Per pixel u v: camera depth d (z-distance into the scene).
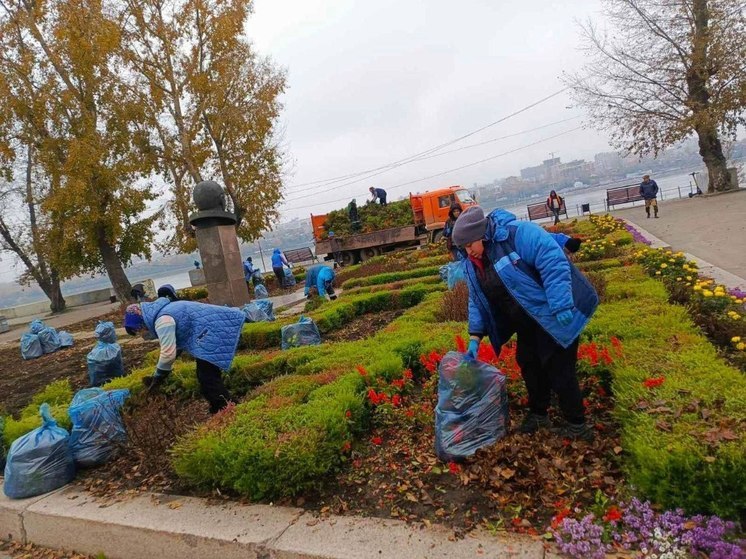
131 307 5.22
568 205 43.78
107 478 4.28
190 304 4.85
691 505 2.43
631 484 2.67
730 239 10.75
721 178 23.67
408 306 10.16
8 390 8.91
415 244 22.81
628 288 6.26
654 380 3.20
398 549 2.64
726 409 2.77
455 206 10.63
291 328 7.61
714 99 22.44
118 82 22.09
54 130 22.27
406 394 4.64
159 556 3.28
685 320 4.64
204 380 4.87
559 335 3.02
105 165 21.97
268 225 24.22
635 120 24.45
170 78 21.67
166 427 4.43
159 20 21.14
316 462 3.43
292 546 2.82
